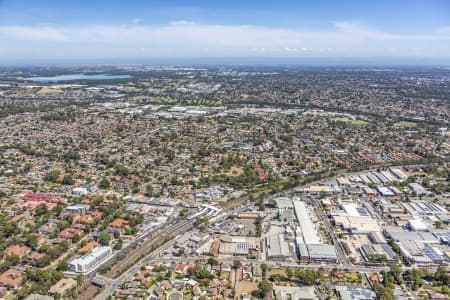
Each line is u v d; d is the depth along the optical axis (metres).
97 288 199.88
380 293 191.00
